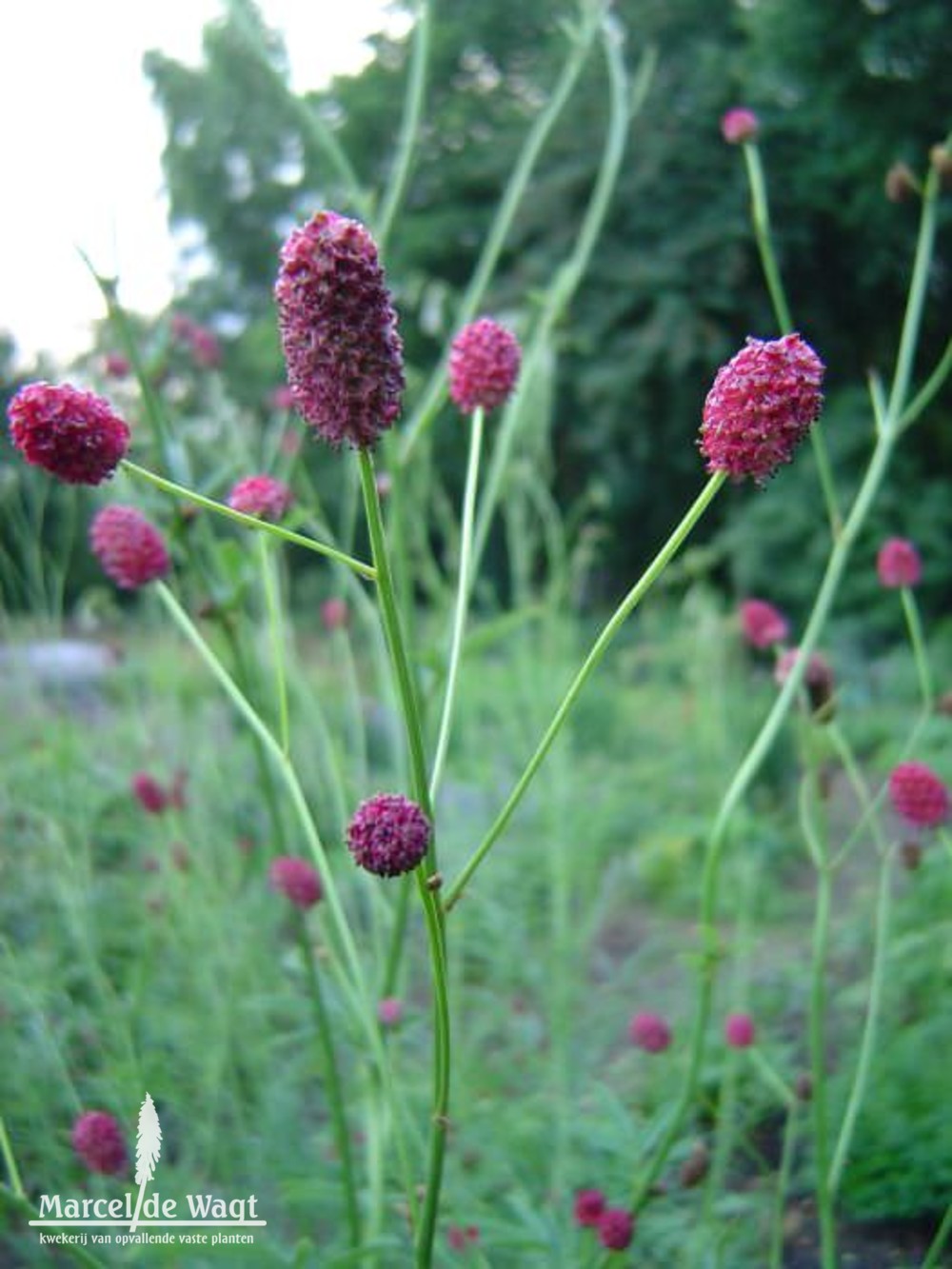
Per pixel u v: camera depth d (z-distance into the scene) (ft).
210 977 0.99
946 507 4.27
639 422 5.04
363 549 3.17
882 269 4.65
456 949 1.20
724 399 0.43
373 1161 0.74
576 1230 0.76
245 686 0.84
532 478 1.57
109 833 1.23
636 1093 1.01
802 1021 1.20
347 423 0.42
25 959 0.98
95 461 0.46
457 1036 1.07
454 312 1.56
